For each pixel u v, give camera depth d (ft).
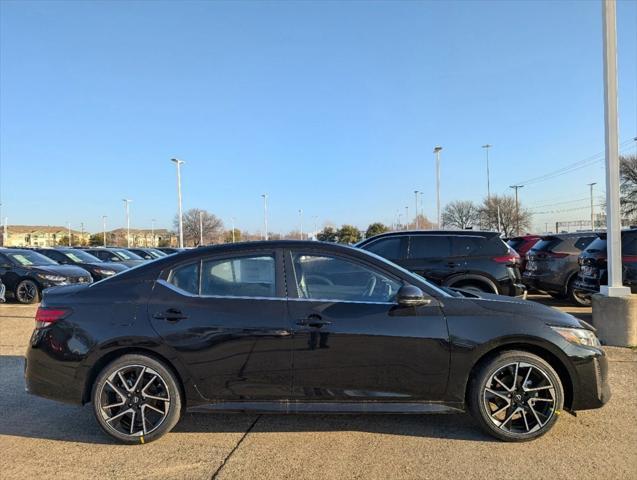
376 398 12.91
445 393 12.94
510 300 14.03
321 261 13.76
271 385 12.96
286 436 13.50
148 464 11.99
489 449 12.55
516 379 13.04
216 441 13.23
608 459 11.98
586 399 13.14
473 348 12.84
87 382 13.21
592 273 29.55
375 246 29.30
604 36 24.02
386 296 13.46
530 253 38.47
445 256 27.94
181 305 13.23
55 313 13.44
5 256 45.21
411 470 11.49
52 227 401.29
